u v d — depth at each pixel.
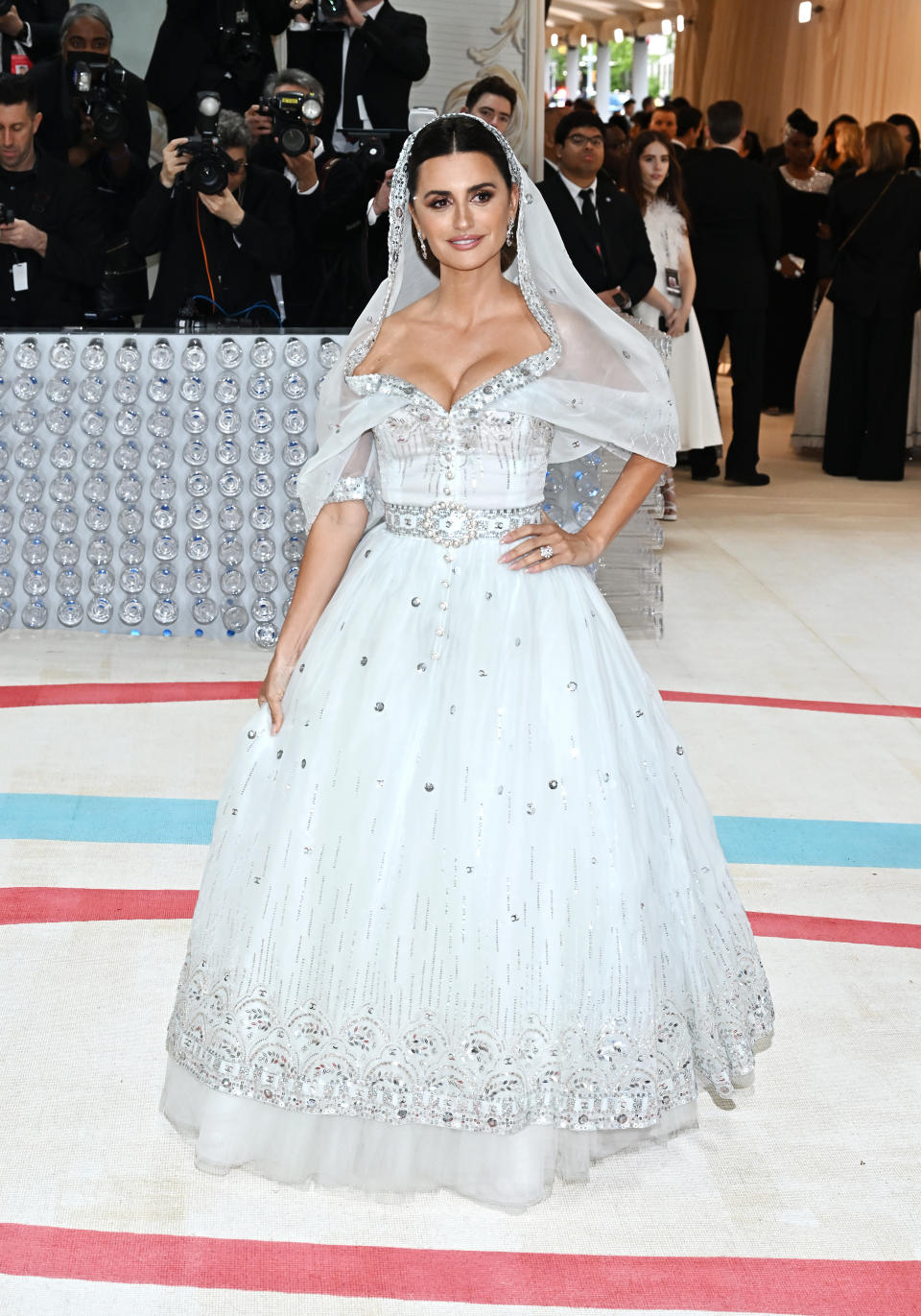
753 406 7.96
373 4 5.55
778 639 5.17
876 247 8.01
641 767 2.26
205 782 3.75
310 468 2.30
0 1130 2.31
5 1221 2.10
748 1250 2.10
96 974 2.79
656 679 4.68
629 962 2.12
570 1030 2.10
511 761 2.12
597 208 5.73
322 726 2.18
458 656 2.17
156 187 4.91
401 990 2.06
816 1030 2.70
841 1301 2.01
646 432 2.28
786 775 3.94
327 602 2.35
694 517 7.14
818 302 10.51
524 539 2.23
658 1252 2.09
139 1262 2.03
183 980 2.26
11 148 4.96
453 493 2.23
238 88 5.53
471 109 5.69
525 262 2.23
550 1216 2.16
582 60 24.62
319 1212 2.14
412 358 2.25
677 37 18.70
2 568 4.90
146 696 4.36
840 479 8.34
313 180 5.00
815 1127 2.41
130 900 3.10
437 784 2.10
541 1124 2.09
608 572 5.05
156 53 5.54
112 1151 2.27
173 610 4.93
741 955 2.37
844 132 10.11
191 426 4.71
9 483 4.82
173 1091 2.29
